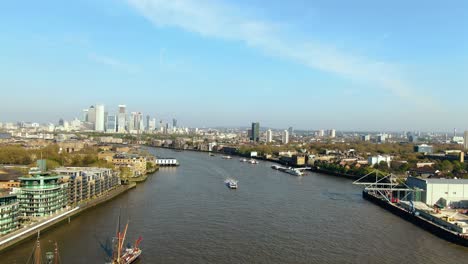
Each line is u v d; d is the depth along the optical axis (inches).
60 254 7411.4
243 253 7682.1
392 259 7573.8
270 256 7564.0
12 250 7618.1
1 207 7864.2
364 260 7480.3
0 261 7052.2
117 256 7106.3
